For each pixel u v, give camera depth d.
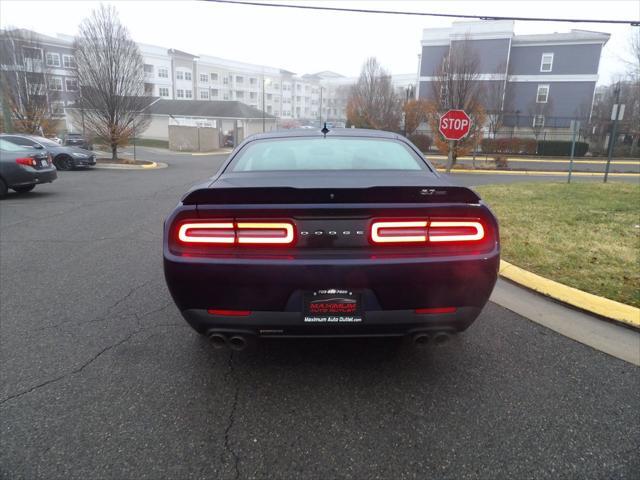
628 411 2.39
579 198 8.80
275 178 2.73
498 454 2.08
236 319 2.38
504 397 2.53
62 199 9.97
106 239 6.20
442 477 1.95
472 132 20.84
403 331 2.42
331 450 2.12
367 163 3.10
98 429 2.25
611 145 12.98
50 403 2.45
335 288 2.30
